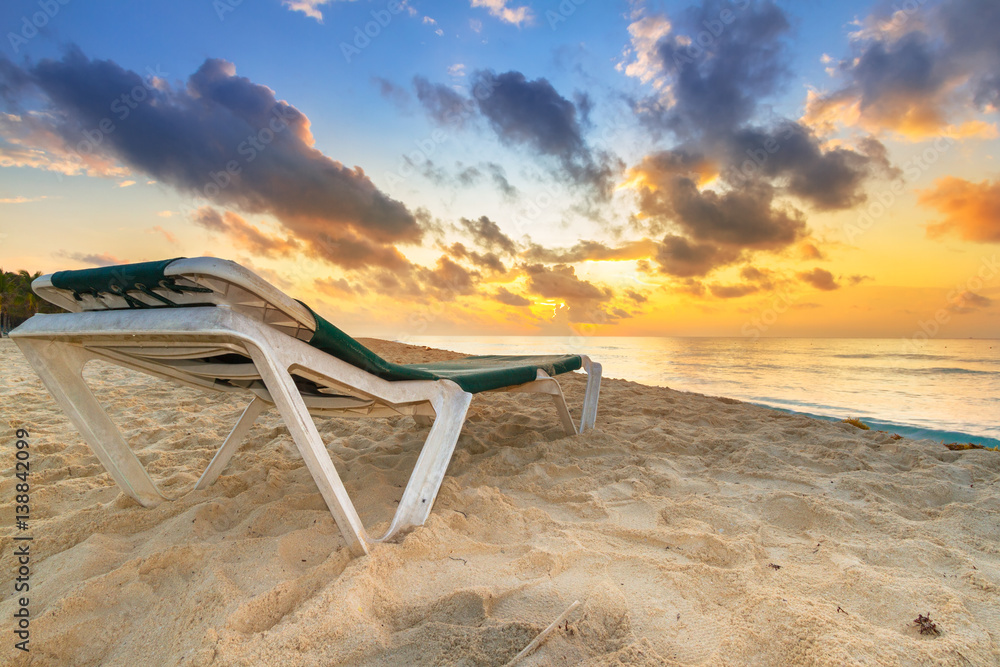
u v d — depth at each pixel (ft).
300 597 4.81
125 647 4.26
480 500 7.31
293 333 5.32
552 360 11.92
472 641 4.04
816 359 100.37
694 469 9.78
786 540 6.41
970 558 5.71
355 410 7.40
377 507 7.41
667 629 4.36
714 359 102.83
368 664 3.89
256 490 7.83
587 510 7.32
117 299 5.54
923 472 9.63
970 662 3.89
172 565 5.43
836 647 3.97
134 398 15.98
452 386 7.22
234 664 3.80
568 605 4.57
